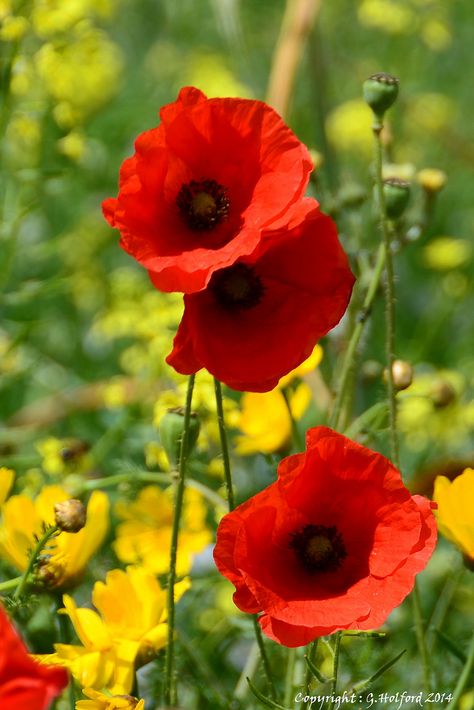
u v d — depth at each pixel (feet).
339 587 3.57
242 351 3.61
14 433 4.78
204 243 3.60
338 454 3.54
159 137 3.57
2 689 3.30
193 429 3.76
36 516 3.84
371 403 4.85
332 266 3.62
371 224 4.98
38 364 5.38
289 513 3.58
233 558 3.49
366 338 4.20
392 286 3.78
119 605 3.74
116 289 5.41
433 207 4.25
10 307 5.57
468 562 3.77
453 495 3.74
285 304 3.65
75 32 5.10
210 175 3.62
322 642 3.72
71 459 4.36
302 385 4.09
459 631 4.34
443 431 5.02
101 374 6.01
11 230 4.85
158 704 3.88
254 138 3.59
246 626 3.99
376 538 3.56
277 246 3.64
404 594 3.51
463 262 6.30
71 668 3.67
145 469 4.66
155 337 4.69
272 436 4.06
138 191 3.56
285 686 3.98
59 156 5.01
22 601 3.72
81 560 3.81
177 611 4.33
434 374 5.36
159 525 4.14
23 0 4.64
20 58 4.75
